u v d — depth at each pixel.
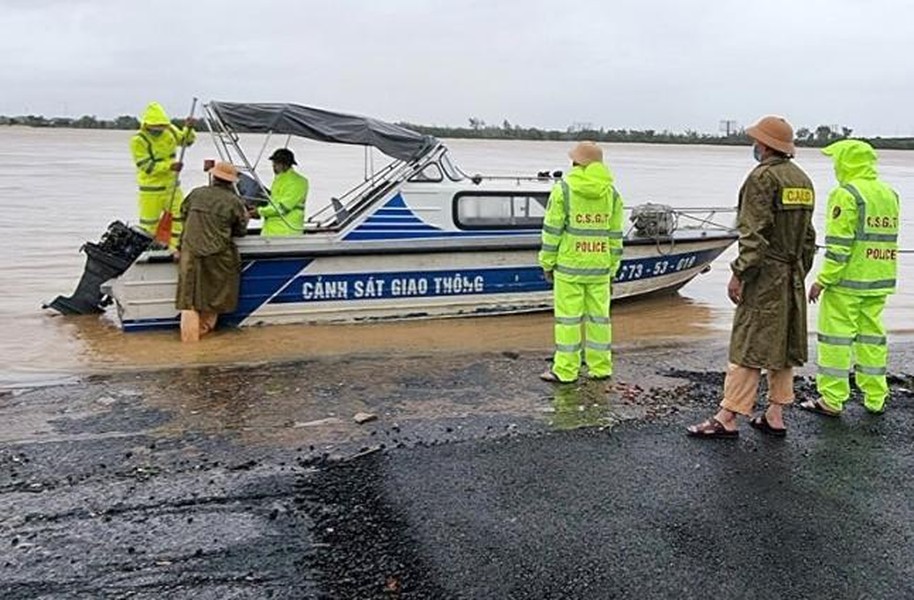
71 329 9.53
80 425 6.09
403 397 6.81
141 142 10.11
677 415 6.26
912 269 16.06
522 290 10.35
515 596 3.67
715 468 5.11
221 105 9.20
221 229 8.87
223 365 7.97
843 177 6.08
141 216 10.37
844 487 4.85
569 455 5.32
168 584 3.74
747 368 5.52
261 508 4.54
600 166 6.98
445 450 5.41
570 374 7.23
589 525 4.32
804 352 5.55
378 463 5.18
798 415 6.21
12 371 7.77
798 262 5.44
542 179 10.62
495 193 10.05
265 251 9.25
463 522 4.35
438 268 9.92
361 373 7.58
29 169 46.19
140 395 6.87
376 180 10.00
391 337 9.29
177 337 9.12
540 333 9.62
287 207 9.66
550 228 7.05
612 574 3.85
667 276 11.58
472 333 9.56
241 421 6.17
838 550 4.09
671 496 4.69
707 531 4.27
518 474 4.99
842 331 6.12
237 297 9.23
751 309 5.45
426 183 9.77
